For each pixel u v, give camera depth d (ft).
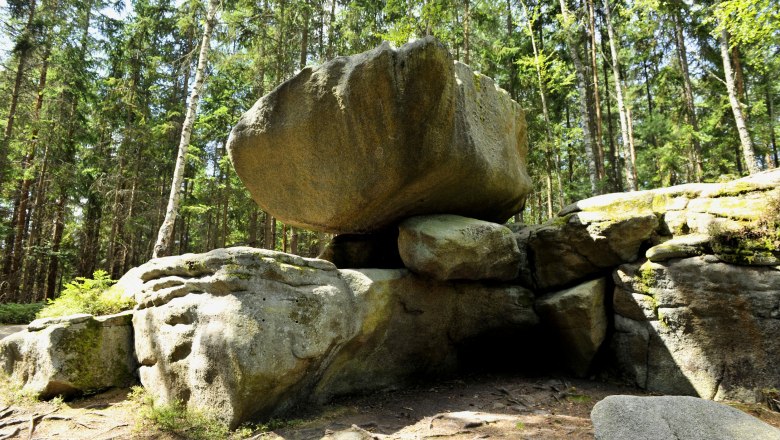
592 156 47.06
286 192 21.98
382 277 19.89
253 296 15.65
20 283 71.51
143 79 71.87
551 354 23.86
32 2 62.13
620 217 21.22
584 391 20.11
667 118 61.11
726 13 33.53
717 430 10.79
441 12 49.65
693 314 18.86
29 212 69.21
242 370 14.52
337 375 18.88
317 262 17.98
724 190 19.77
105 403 17.67
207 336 15.52
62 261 62.08
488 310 23.11
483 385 21.63
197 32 48.55
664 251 19.72
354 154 18.78
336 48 64.95
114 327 19.70
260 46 55.77
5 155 56.80
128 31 71.00
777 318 17.02
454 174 19.51
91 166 67.46
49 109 63.10
